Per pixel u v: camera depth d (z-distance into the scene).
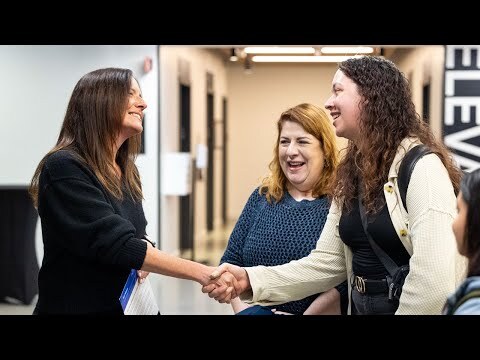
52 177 1.64
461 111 6.65
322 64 12.16
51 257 1.68
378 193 1.64
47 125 6.65
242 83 12.32
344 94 1.70
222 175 11.97
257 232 2.22
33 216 5.28
